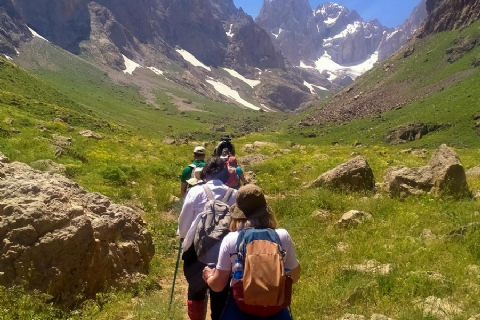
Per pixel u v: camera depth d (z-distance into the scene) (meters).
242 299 3.64
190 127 169.75
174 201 13.17
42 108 54.34
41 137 20.94
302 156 24.84
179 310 6.39
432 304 5.65
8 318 5.27
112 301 6.58
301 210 11.66
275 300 3.46
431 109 109.00
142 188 14.98
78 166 16.23
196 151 7.42
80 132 28.66
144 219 11.42
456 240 8.15
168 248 9.75
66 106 92.00
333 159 22.44
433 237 8.52
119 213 7.95
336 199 12.33
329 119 150.88
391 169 13.60
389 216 10.34
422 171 12.83
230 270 3.88
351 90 180.50
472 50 149.38
